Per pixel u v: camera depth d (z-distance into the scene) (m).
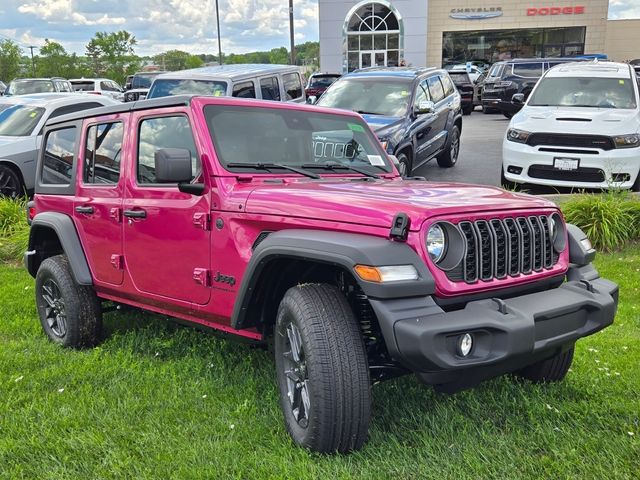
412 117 10.64
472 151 15.91
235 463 3.28
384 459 3.28
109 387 4.25
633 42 44.53
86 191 4.84
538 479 3.14
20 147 11.39
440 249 3.15
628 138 9.12
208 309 3.95
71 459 3.39
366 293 3.01
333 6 36.12
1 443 3.51
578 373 4.38
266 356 4.67
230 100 4.22
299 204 3.44
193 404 3.98
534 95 10.88
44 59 75.56
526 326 3.10
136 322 5.57
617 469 3.18
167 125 4.23
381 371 3.53
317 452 3.27
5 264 8.52
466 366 3.00
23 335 5.45
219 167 3.86
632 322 5.59
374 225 3.14
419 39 36.25
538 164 9.54
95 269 4.82
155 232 4.21
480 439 3.53
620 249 8.13
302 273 3.65
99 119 4.82
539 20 37.47
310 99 13.81
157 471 3.24
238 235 3.69
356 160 4.65
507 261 3.41
